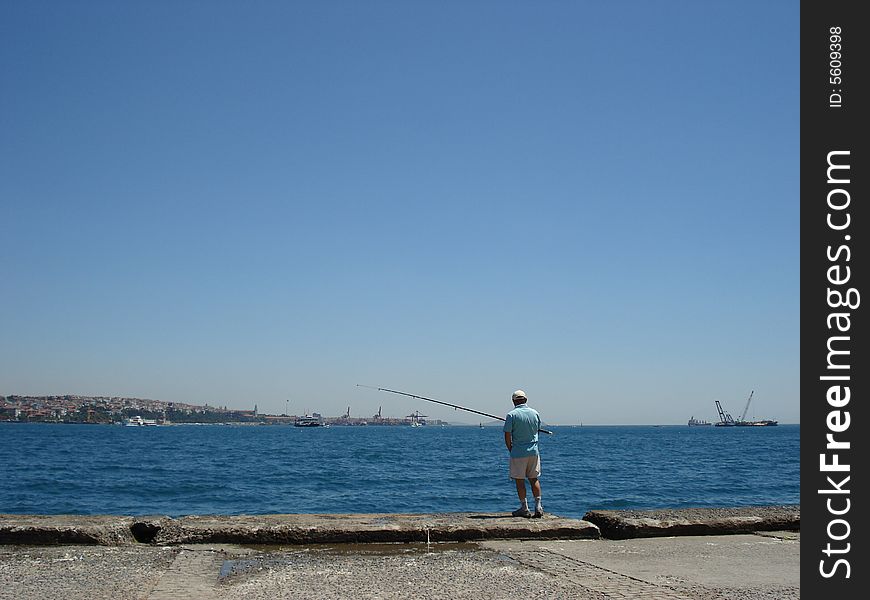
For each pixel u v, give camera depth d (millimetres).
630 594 5340
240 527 7273
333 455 53469
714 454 58750
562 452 62875
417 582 5633
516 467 8672
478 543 7434
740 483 29219
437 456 52719
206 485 27328
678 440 108875
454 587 5492
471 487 26938
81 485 26828
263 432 174875
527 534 7648
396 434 160625
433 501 22172
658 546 7316
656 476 32875
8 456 47594
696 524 7953
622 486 27562
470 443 88875
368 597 5172
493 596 5238
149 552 6691
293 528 7262
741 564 6469
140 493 24297
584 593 5352
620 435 152625
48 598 5031
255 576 5770
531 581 5711
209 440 94625
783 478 31969
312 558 6535
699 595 5332
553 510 20125
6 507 20172
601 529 8180
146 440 90125
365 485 27797
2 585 5398
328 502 21969
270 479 30391
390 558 6531
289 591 5309
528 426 8703
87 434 121250
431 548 7156
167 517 7773
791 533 8023
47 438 94375
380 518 7977
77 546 6961
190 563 6211
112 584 5441
